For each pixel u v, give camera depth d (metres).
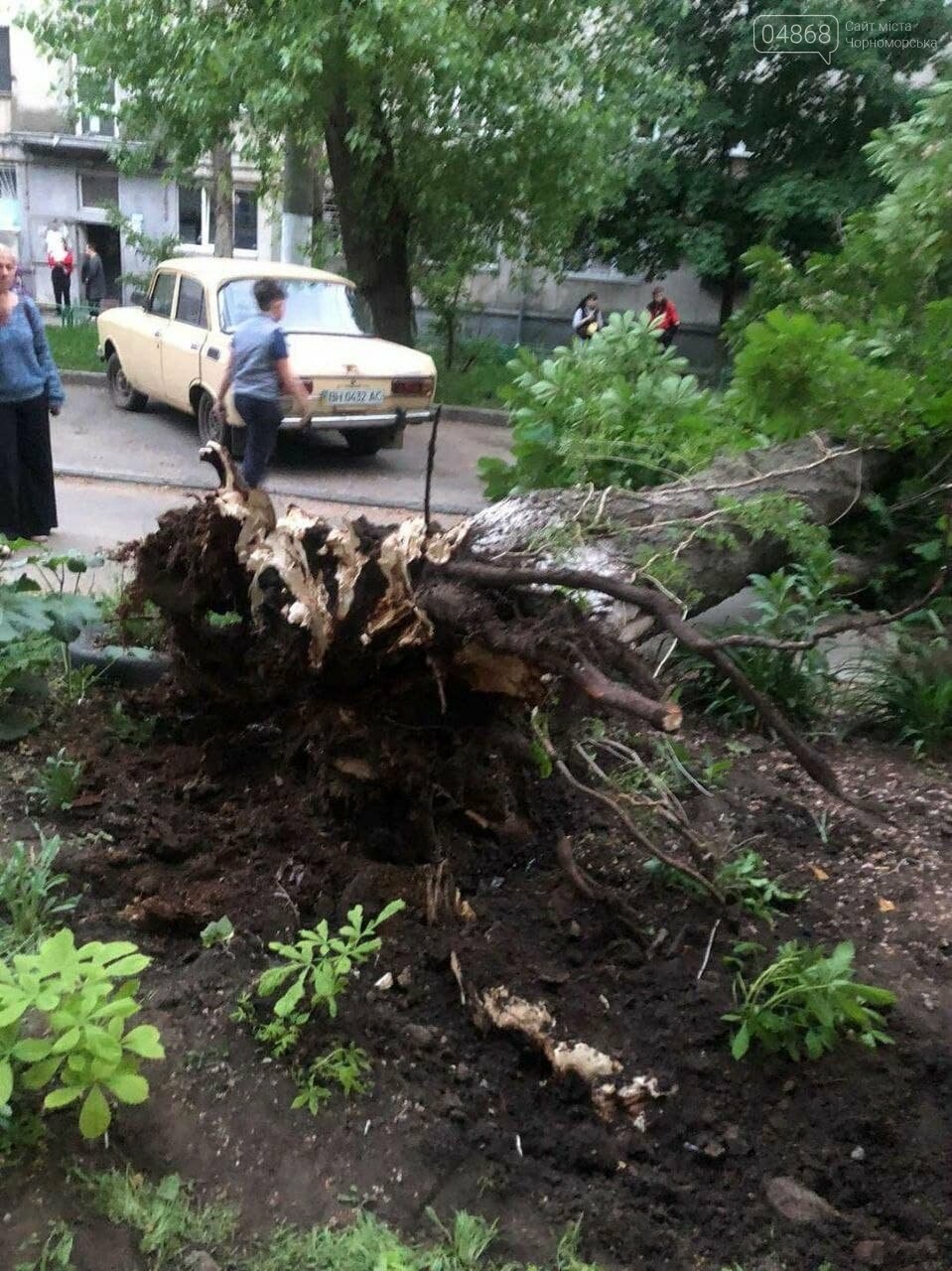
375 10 10.16
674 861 2.99
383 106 12.06
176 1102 2.27
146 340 11.21
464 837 3.31
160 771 3.57
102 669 4.16
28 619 3.57
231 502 3.12
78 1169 2.09
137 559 3.41
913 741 4.39
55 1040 2.16
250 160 13.02
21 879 2.85
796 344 5.18
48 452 6.67
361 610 2.85
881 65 15.12
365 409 9.72
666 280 20.84
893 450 5.72
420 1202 2.15
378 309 14.13
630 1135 2.38
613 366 5.86
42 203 22.80
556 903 3.05
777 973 2.61
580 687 2.56
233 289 10.35
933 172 6.41
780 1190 2.27
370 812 3.20
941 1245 2.17
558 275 15.59
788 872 3.35
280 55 10.45
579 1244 2.12
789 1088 2.51
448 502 9.15
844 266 7.05
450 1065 2.50
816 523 5.00
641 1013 2.68
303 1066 2.41
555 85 12.13
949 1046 2.64
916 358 5.77
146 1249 1.98
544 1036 2.55
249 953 2.71
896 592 5.86
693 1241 2.16
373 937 2.82
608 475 5.17
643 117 13.74
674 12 15.34
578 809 3.50
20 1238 1.96
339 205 13.45
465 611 2.67
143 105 12.52
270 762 3.55
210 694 3.50
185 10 11.43
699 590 4.19
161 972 2.67
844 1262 2.13
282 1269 1.97
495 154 12.41
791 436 5.65
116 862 3.09
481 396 14.70
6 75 21.73
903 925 3.11
